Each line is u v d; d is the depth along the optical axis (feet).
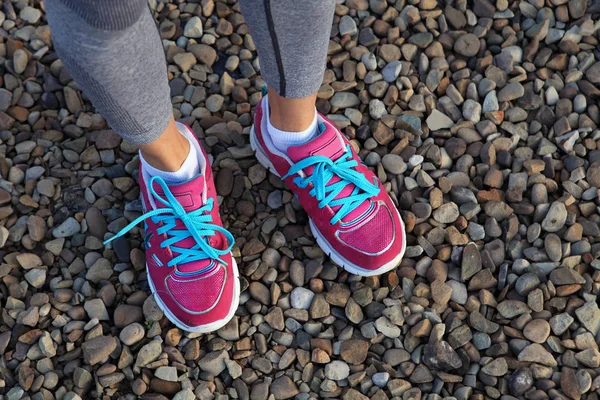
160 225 4.83
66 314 5.04
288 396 4.80
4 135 5.76
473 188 5.57
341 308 5.14
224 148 5.80
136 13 3.02
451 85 6.03
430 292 5.12
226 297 4.85
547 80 6.05
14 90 5.96
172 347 4.92
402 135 5.79
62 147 5.75
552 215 5.31
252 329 5.03
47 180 5.54
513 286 5.17
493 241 5.32
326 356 4.92
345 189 4.99
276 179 5.61
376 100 5.93
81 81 3.37
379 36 6.34
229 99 6.09
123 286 5.15
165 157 4.42
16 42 6.12
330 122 5.36
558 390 4.74
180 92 6.07
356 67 6.12
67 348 4.87
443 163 5.70
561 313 5.01
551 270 5.16
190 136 4.97
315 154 4.86
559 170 5.67
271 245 5.37
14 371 4.81
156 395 4.71
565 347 4.90
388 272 5.22
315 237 5.27
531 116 5.96
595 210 5.43
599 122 5.84
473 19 6.35
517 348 4.92
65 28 2.99
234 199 5.58
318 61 4.02
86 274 5.20
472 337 4.97
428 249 5.31
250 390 4.85
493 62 6.19
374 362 4.91
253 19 3.64
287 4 3.47
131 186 5.57
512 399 4.71
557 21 6.36
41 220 5.39
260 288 5.16
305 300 5.12
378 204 5.09
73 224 5.39
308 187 5.00
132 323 4.96
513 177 5.57
